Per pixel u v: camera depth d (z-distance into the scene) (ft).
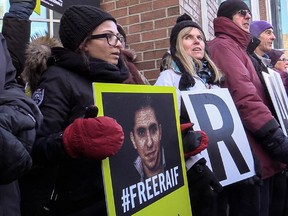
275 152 7.37
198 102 6.55
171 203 5.12
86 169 4.62
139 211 4.47
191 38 7.38
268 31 11.51
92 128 4.06
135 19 11.08
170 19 10.50
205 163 6.15
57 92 4.79
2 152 3.47
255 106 7.31
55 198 4.76
